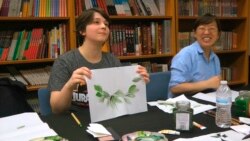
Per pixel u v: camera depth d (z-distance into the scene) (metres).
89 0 2.52
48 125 1.18
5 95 1.60
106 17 1.58
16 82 1.65
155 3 2.89
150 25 2.84
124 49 2.70
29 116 1.29
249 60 3.41
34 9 2.34
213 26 2.00
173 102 1.52
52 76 1.54
